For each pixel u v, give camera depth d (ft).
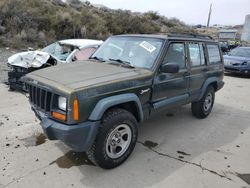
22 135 15.03
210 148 14.69
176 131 16.89
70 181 11.04
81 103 10.25
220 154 14.01
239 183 11.41
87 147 10.84
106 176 11.48
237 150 14.58
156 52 13.91
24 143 14.08
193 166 12.62
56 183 10.87
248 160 13.50
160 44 14.20
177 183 11.21
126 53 14.76
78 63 14.38
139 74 12.69
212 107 21.20
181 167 12.48
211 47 18.99
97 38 64.13
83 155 13.06
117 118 11.46
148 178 11.47
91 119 10.66
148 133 16.35
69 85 10.55
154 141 15.23
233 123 19.04
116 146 12.01
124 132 12.27
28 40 53.42
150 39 14.78
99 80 11.25
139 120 13.08
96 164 11.76
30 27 57.98
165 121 18.67
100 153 11.28
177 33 16.75
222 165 12.85
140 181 11.23
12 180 10.91
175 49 14.96
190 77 16.22
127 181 11.20
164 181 11.30
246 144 15.44
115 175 11.59
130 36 15.83
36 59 22.85
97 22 70.59
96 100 10.75
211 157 13.62
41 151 13.30
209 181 11.46
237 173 12.21
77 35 62.75
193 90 17.01
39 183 10.80
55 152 13.25
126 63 14.07
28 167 11.88
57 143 14.16
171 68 13.15
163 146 14.62
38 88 11.63
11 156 12.72
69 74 12.02
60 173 11.55
